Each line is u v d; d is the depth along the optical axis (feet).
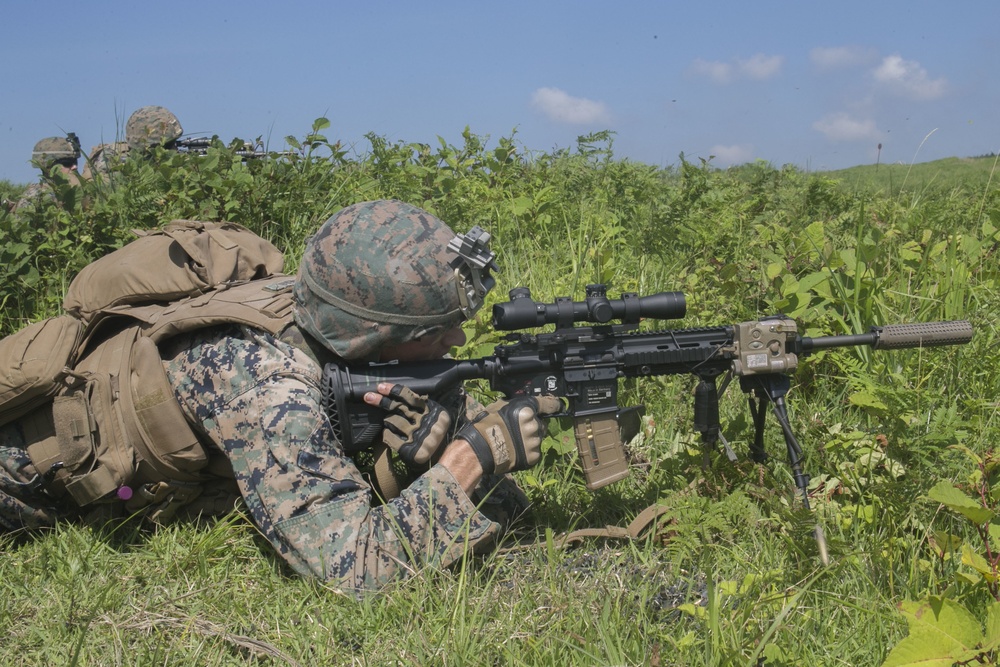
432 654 8.31
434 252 9.39
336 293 9.32
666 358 10.05
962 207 22.56
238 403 9.45
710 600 7.87
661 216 21.74
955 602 6.87
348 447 9.61
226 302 9.98
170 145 29.35
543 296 16.92
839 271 15.69
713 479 10.95
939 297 15.79
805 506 9.82
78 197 17.95
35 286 16.67
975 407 12.12
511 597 9.20
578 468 12.44
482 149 26.37
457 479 9.41
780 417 10.27
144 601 9.50
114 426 9.84
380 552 9.21
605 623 8.39
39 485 10.13
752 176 28.09
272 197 19.58
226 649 8.70
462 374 9.67
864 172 41.83
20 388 9.60
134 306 10.54
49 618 9.22
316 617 9.13
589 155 26.48
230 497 10.77
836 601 8.61
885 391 10.53
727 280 16.02
